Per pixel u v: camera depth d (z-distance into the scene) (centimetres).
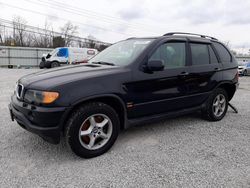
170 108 398
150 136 397
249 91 930
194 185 257
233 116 530
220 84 474
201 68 434
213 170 288
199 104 450
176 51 405
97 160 311
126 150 342
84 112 301
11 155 318
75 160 309
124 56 383
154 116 380
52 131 285
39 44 4856
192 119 498
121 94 329
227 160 314
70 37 4969
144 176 273
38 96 287
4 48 3027
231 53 521
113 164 300
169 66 390
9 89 856
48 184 255
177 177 272
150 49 369
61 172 279
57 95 283
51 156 318
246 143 373
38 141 364
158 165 299
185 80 407
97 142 329
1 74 1600
